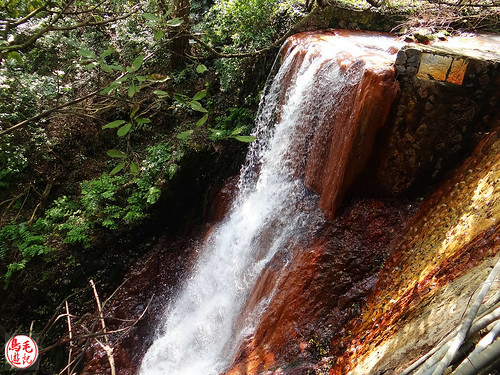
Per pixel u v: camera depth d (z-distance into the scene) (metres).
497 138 3.06
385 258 3.30
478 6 4.80
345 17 5.40
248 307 3.95
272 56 5.87
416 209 3.45
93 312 5.24
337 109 3.66
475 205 2.73
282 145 4.74
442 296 2.21
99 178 6.10
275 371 3.01
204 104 6.39
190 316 4.97
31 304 5.23
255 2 5.73
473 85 3.05
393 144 3.35
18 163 6.04
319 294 3.34
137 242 5.73
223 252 5.07
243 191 5.49
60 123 6.50
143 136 6.49
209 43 6.47
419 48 3.08
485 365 1.32
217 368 3.63
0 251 5.47
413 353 1.96
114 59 6.63
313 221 3.85
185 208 5.95
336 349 2.97
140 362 4.81
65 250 5.44
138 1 6.45
